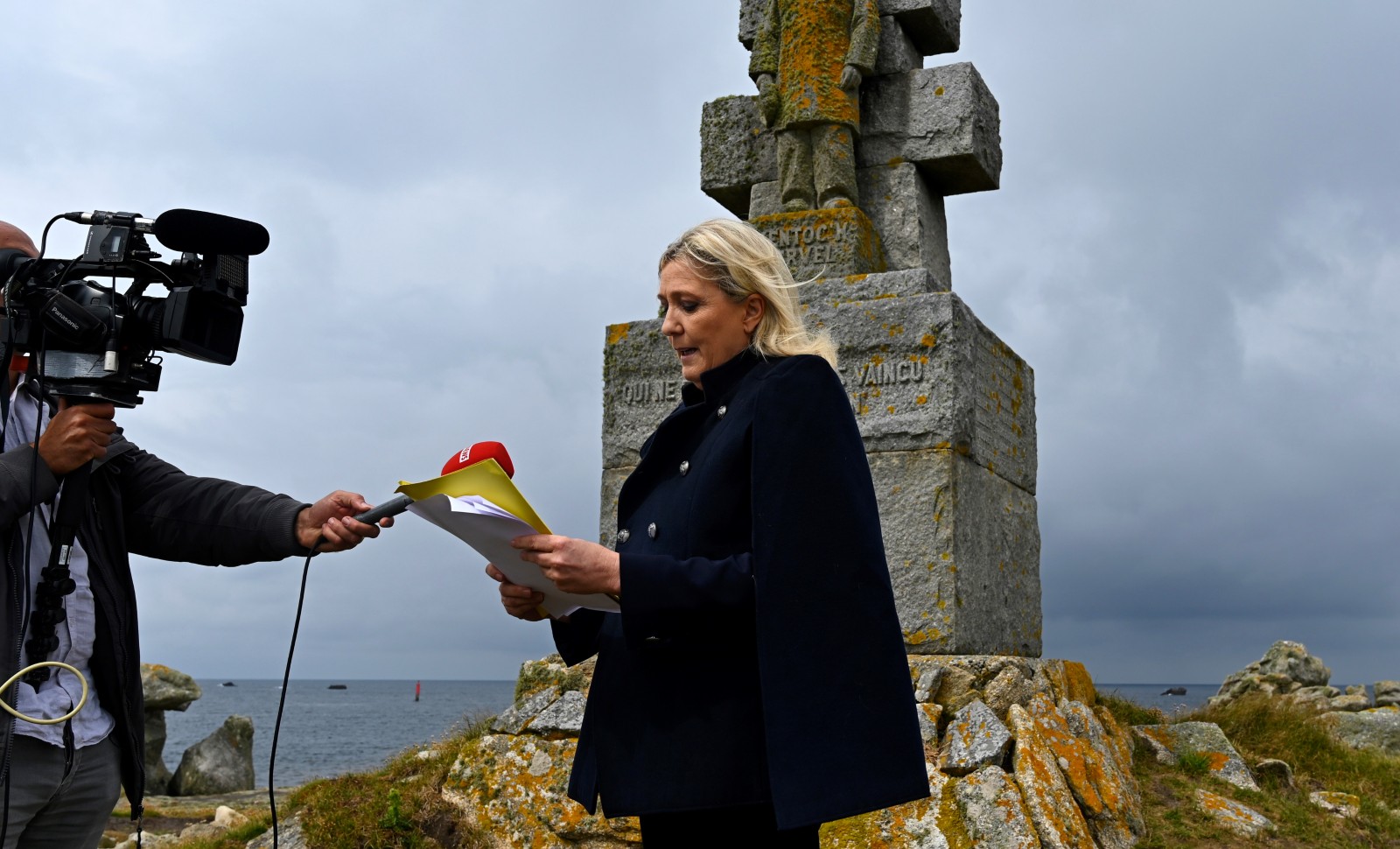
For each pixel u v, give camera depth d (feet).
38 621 8.41
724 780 7.14
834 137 21.52
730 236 8.32
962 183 22.97
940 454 18.61
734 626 7.35
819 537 7.26
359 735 175.42
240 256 9.05
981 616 19.17
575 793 8.14
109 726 8.93
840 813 6.73
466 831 16.65
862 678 7.06
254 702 506.89
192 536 9.60
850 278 20.06
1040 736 16.25
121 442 9.69
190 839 21.47
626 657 7.84
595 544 7.30
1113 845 15.74
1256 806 18.10
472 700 582.76
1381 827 18.01
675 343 8.55
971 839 14.58
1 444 8.79
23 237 9.05
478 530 7.58
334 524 9.24
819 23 21.93
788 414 7.54
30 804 8.38
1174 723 20.92
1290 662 38.06
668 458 8.39
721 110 23.61
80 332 8.27
